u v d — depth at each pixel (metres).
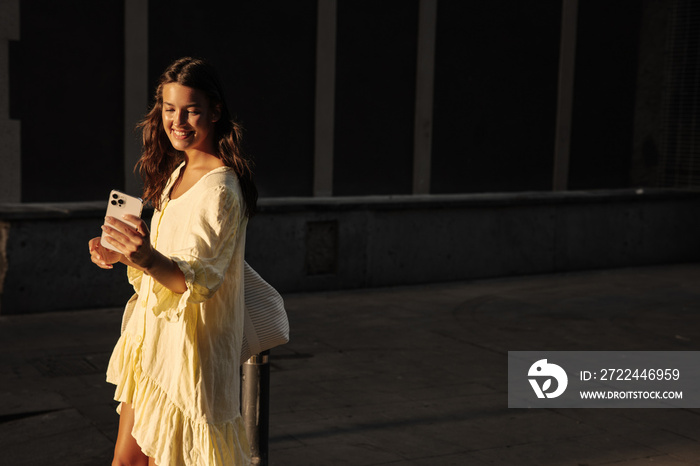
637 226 11.05
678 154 11.48
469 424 4.70
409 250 9.25
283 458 4.10
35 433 4.47
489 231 9.80
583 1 10.65
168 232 2.26
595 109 10.94
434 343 6.68
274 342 2.62
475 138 9.99
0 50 7.22
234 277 2.32
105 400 5.02
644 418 4.88
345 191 9.18
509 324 7.45
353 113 9.13
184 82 2.21
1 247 7.09
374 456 4.16
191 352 2.27
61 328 6.81
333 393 5.25
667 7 11.23
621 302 8.57
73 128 7.66
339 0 8.90
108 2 7.68
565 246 10.43
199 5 8.12
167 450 2.28
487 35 9.92
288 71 8.70
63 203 7.66
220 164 2.31
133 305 2.55
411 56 9.42
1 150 7.31
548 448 4.34
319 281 8.71
